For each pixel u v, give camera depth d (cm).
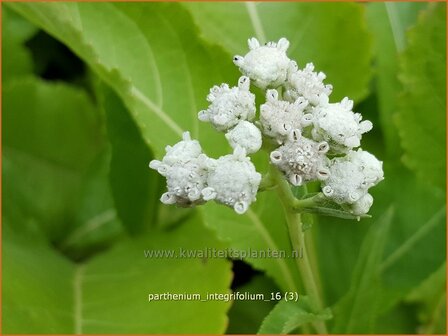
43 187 16
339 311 11
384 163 15
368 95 16
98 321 12
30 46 17
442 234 14
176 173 8
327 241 14
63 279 13
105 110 13
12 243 14
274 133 8
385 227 12
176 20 13
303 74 9
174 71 13
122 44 13
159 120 12
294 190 10
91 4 13
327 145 8
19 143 16
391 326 14
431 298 14
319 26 15
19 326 11
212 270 12
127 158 14
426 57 14
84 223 16
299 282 13
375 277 11
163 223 15
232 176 8
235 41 15
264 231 13
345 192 8
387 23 16
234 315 14
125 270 13
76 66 18
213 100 9
